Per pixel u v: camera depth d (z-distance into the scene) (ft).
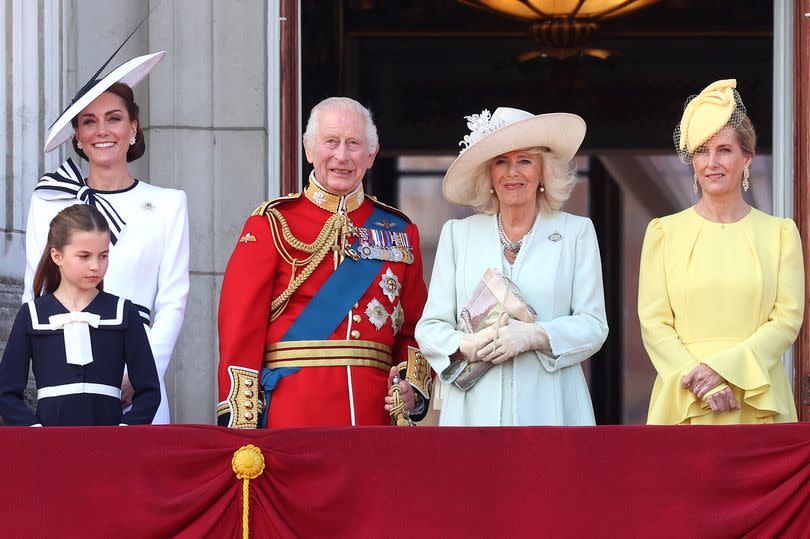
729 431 57.36
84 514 56.80
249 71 87.61
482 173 66.18
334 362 64.69
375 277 66.23
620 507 57.00
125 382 64.59
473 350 63.05
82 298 62.23
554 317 64.49
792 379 85.05
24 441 57.00
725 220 67.00
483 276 64.28
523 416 63.21
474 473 57.31
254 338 64.28
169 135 87.15
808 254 85.25
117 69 69.72
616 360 188.96
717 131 65.92
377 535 57.06
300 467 57.21
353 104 66.69
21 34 83.35
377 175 181.06
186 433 57.41
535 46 174.40
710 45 175.11
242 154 87.25
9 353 61.31
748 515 56.80
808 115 85.87
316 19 148.77
